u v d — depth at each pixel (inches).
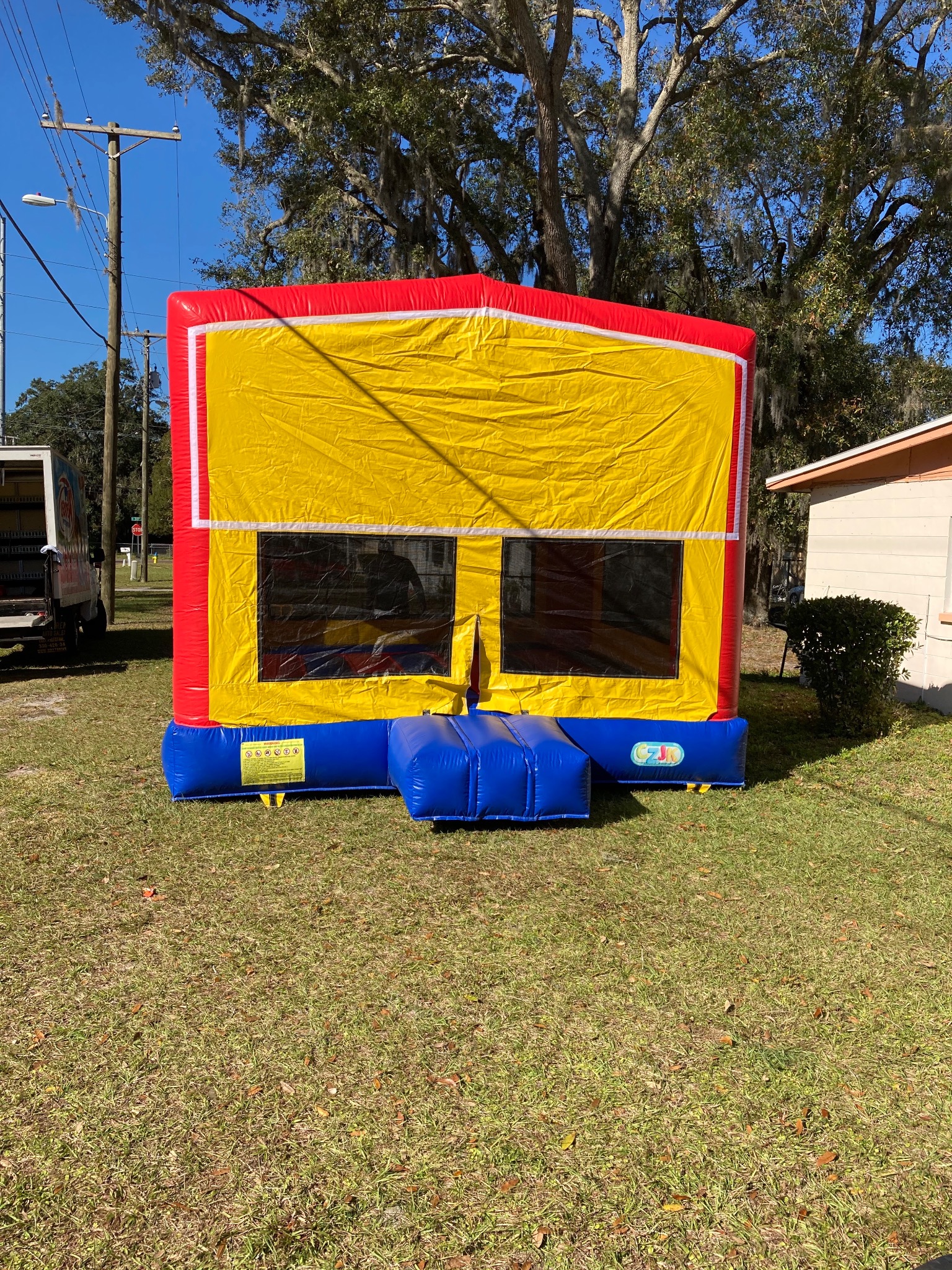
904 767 298.2
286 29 697.6
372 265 718.5
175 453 237.9
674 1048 136.9
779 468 729.6
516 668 255.0
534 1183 108.8
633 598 259.1
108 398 700.0
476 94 745.6
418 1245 99.5
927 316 824.3
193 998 147.7
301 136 676.7
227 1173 109.4
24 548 558.3
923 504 406.6
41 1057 131.5
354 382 239.6
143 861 204.4
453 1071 129.8
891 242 813.2
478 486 248.7
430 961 161.5
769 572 785.6
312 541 241.4
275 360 235.5
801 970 161.5
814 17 697.0
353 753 245.8
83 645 591.8
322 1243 99.6
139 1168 109.9
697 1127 119.5
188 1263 96.5
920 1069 133.0
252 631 239.6
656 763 262.5
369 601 246.2
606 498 255.3
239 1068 129.6
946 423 378.9
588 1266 97.2
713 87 717.3
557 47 581.9
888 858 216.5
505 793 223.8
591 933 173.5
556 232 629.6
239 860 205.9
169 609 863.1
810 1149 115.8
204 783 240.8
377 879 196.5
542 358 248.2
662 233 757.3
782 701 428.5
